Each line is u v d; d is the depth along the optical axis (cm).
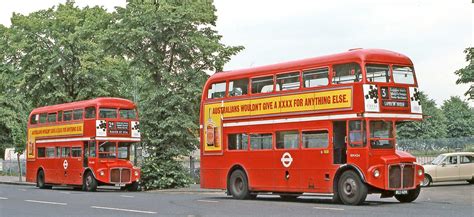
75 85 4972
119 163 3588
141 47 3872
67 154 3803
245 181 2462
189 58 3903
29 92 4909
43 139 4081
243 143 2477
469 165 3409
